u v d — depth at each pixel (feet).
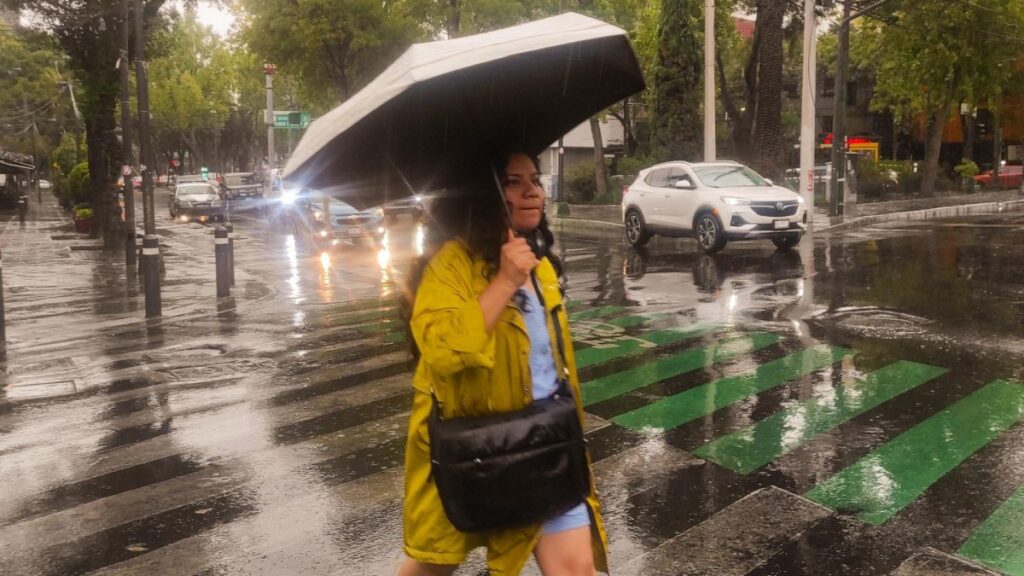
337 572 13.11
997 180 142.00
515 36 8.07
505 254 7.71
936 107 114.83
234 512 15.52
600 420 20.13
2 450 19.45
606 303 36.47
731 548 13.42
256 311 38.75
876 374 23.31
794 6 113.60
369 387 24.09
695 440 18.54
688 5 102.68
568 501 7.95
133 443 19.71
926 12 102.68
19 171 154.30
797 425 19.26
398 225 75.25
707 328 30.27
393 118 7.70
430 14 117.50
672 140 104.37
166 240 84.69
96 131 78.69
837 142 80.43
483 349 7.62
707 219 53.98
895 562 12.77
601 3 113.09
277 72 134.31
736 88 162.50
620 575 12.63
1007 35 102.68
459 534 8.48
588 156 174.91
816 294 36.81
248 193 138.41
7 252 73.56
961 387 21.85
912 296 35.42
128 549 14.10
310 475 17.30
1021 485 15.52
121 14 64.23
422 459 8.66
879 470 16.43
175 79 235.81
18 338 33.91
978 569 12.47
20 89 177.78
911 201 104.27
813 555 13.08
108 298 45.21
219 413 21.95
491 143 8.42
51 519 15.42
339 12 111.04
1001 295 35.04
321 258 61.52
